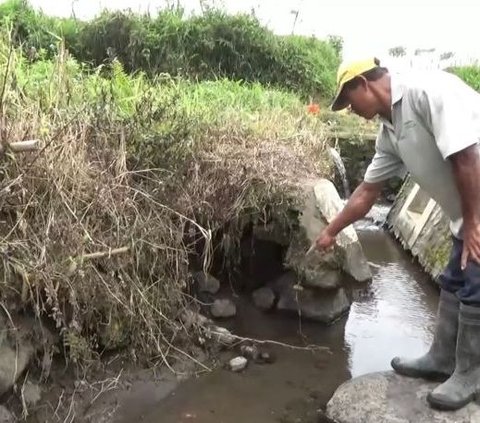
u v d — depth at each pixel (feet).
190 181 12.37
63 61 12.56
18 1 30.14
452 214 9.38
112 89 13.24
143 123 12.13
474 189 8.29
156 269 11.12
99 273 9.91
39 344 9.52
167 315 11.26
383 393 9.89
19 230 9.21
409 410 9.45
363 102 9.07
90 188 10.23
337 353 12.07
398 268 17.43
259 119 16.84
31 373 9.51
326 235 10.72
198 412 9.88
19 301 9.25
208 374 10.98
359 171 24.91
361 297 14.90
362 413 9.49
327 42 38.93
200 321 11.92
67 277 9.22
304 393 10.56
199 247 13.00
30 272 8.89
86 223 9.89
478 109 8.66
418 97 8.61
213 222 12.78
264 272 13.85
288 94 27.61
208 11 32.76
